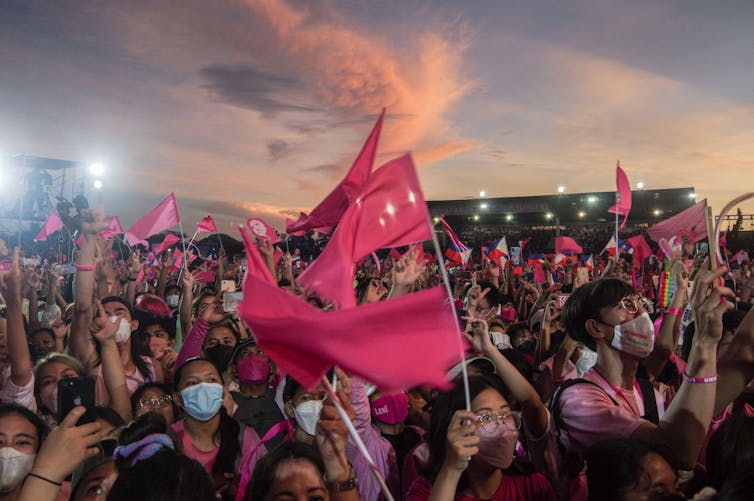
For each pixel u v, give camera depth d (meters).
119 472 2.16
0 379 4.23
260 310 1.65
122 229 10.84
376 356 1.56
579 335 2.94
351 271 2.04
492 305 6.16
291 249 25.77
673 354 4.51
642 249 9.92
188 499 1.96
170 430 3.11
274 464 2.42
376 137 2.28
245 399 4.21
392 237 2.03
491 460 2.46
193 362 3.46
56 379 3.81
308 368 1.64
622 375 2.81
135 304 8.05
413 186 2.02
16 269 3.68
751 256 30.14
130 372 4.62
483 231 56.50
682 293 3.71
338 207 2.83
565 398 2.75
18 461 2.62
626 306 2.72
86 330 4.16
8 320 3.71
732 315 3.52
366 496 3.11
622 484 2.10
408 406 4.01
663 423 2.31
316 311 1.58
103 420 2.79
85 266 4.15
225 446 3.43
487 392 2.52
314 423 3.16
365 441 3.23
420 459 2.95
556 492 2.81
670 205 46.16
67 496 2.77
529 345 5.40
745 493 1.56
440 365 1.54
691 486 2.56
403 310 1.55
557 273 13.71
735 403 3.35
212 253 28.11
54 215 10.70
